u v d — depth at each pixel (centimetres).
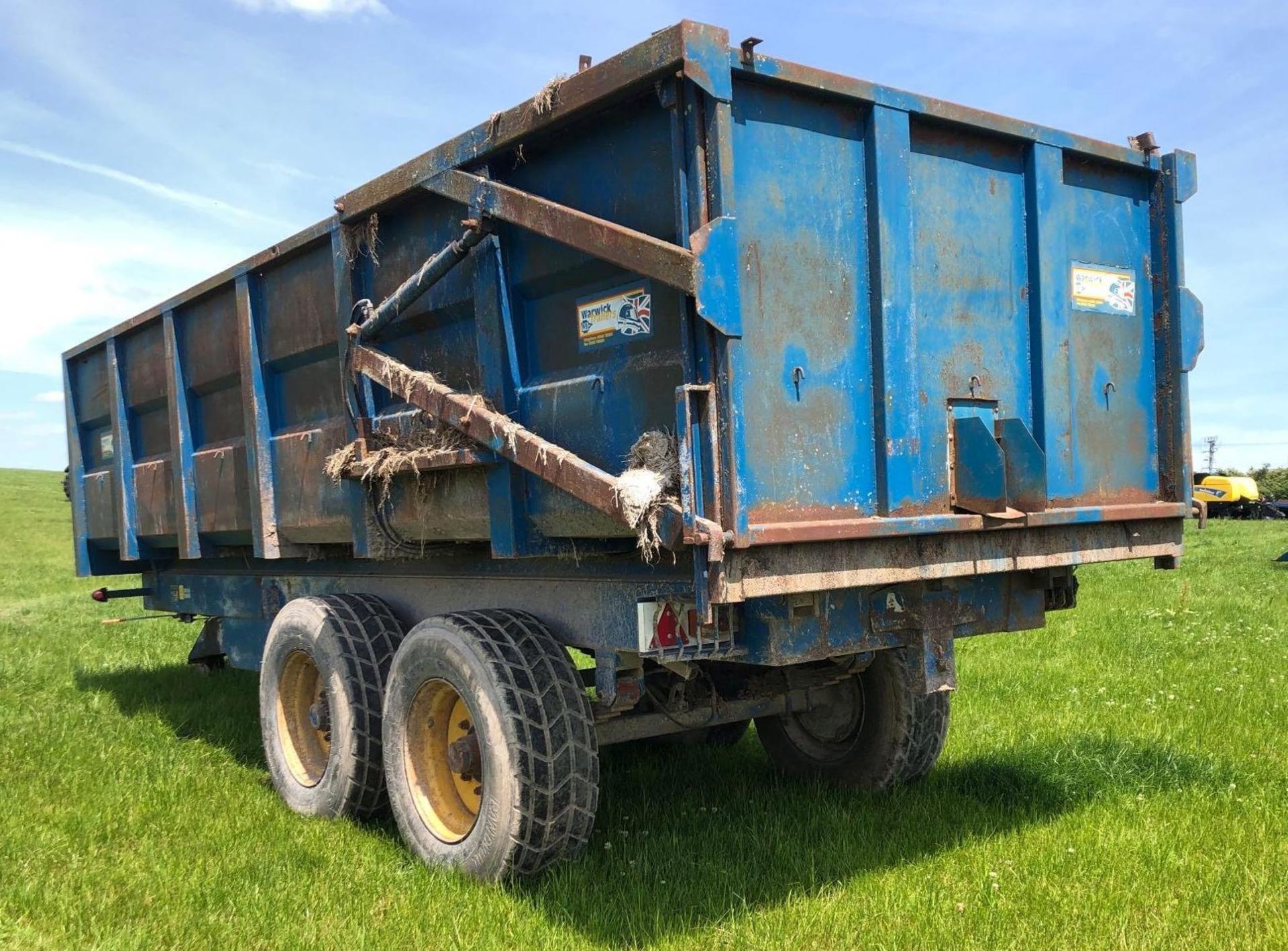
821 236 351
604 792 518
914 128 381
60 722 682
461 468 418
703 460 313
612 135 356
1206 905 355
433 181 423
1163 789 486
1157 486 457
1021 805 470
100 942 343
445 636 395
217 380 606
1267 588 1377
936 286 382
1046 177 418
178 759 584
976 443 372
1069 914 347
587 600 389
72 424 823
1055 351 417
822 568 334
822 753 527
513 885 371
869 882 378
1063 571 443
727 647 355
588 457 368
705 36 311
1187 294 457
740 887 373
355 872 399
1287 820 437
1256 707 642
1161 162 459
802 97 348
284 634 505
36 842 442
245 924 353
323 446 512
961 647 902
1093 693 705
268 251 536
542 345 393
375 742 460
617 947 326
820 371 347
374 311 461
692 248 306
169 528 681
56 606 1658
